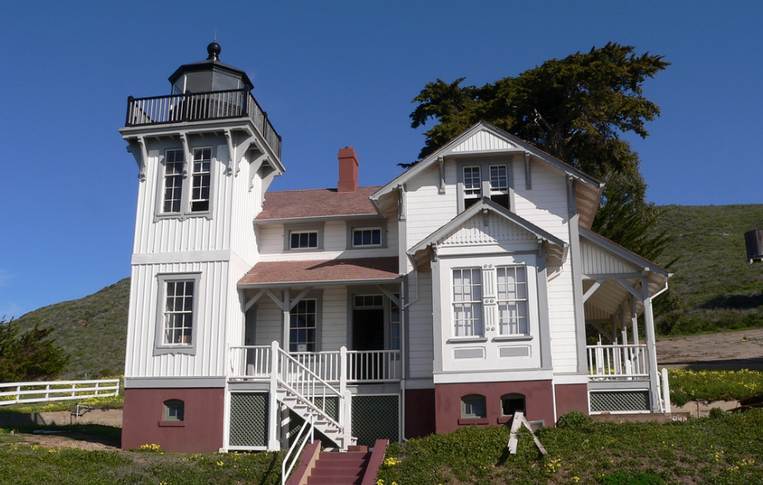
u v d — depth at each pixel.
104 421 24.27
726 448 13.84
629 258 18.58
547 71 31.50
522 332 17.11
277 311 21.33
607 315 23.64
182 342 19.00
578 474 13.19
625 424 15.36
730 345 33.31
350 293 21.20
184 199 19.88
